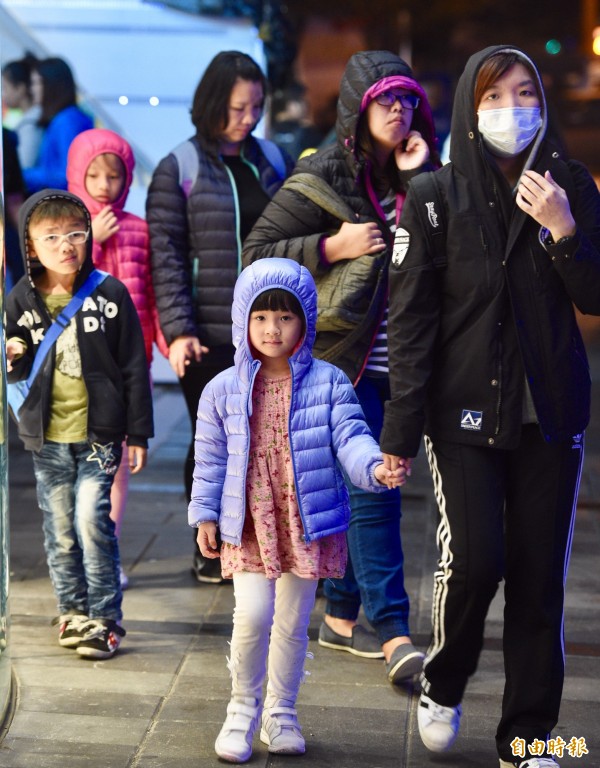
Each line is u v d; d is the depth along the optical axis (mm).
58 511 12117
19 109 22109
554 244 8891
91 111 23906
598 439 21453
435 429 9430
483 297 9164
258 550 9805
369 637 12062
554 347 9094
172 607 13320
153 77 23953
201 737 10219
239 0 24312
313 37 82875
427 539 15906
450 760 9891
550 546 9305
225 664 11758
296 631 9984
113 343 11953
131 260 13906
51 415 11945
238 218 13648
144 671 11570
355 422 9766
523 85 9109
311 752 10008
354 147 11484
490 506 9266
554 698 9414
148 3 23797
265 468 9766
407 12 84062
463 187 9234
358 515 11641
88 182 13875
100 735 10211
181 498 17688
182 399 24438
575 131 89000
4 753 9875
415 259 9266
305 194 11664
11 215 21969
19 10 23625
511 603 9500
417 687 11289
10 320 11891
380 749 10078
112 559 12008
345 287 11469
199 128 13766
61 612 12234
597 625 12898
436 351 9438
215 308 13703
